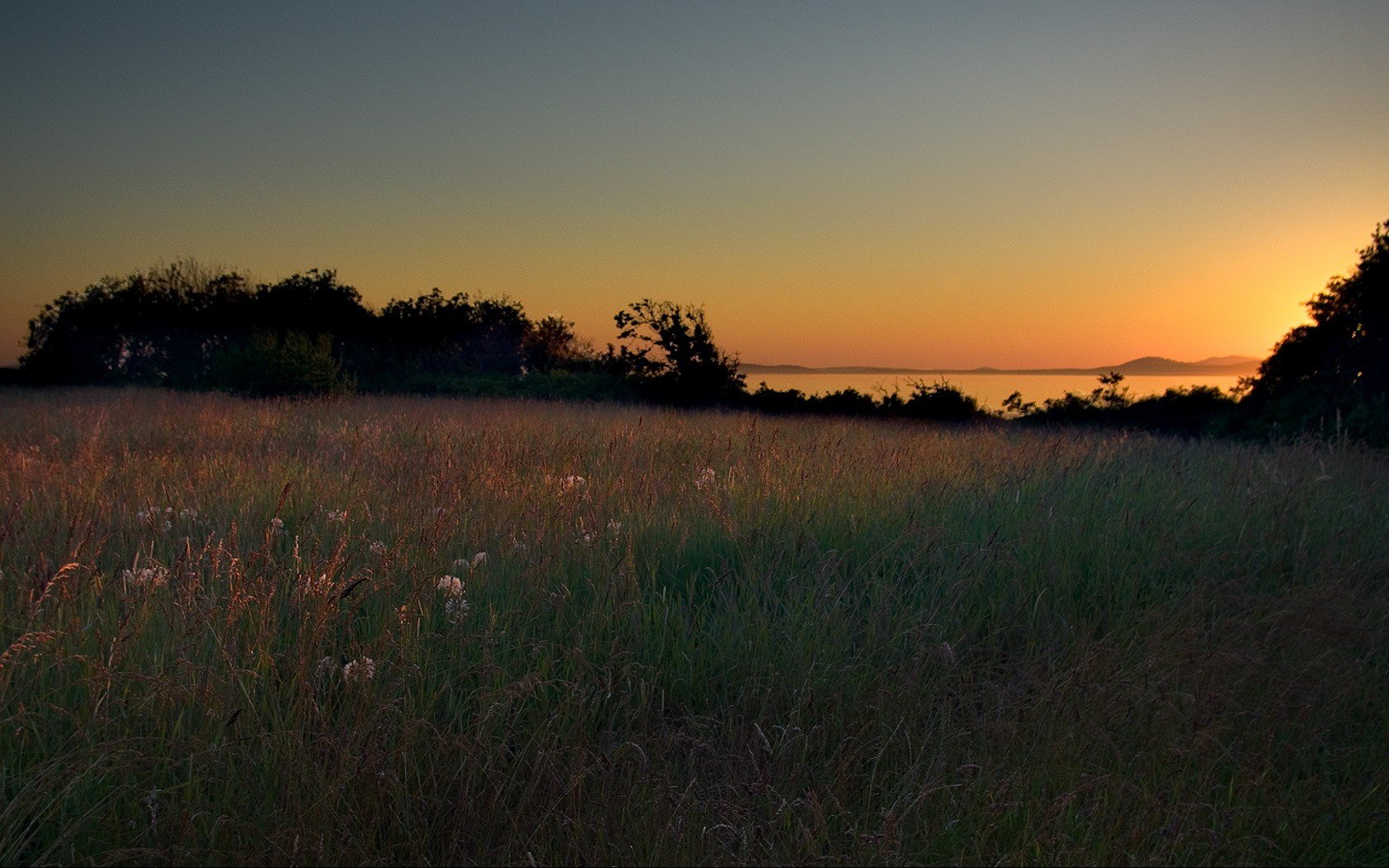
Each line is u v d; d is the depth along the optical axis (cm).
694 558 561
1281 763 355
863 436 1230
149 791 289
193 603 396
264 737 311
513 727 354
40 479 729
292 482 707
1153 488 727
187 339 2958
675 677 409
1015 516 636
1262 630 468
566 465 857
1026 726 362
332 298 3034
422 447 1001
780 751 340
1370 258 1384
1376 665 437
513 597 456
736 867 278
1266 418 1410
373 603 445
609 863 284
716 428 1362
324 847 270
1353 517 675
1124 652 440
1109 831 296
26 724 313
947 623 466
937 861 288
